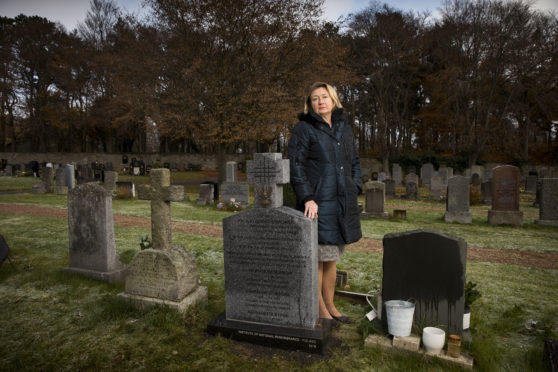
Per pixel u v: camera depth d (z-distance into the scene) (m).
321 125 3.27
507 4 26.83
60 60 38.78
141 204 14.14
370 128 43.53
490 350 2.92
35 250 6.36
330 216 3.23
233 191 14.77
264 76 18.84
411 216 12.55
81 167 28.36
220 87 18.48
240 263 3.27
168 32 19.20
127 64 20.11
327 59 21.33
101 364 2.79
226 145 21.16
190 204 15.01
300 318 3.09
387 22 32.06
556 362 2.59
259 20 18.23
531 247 7.70
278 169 3.12
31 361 2.83
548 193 10.74
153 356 2.91
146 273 3.80
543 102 30.97
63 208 12.26
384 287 3.25
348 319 3.59
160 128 20.11
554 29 28.09
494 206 11.05
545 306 4.14
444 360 2.75
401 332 2.95
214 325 3.24
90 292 4.31
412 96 40.31
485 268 5.91
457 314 3.00
